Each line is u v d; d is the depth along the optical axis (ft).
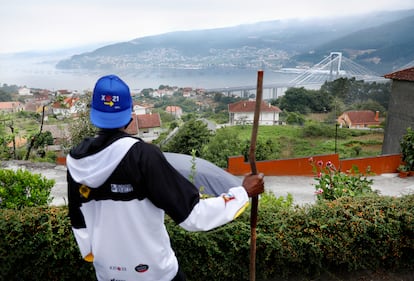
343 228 11.01
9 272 9.98
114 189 4.81
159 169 4.69
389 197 12.61
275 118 245.04
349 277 11.70
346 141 119.65
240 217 10.77
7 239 9.66
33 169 41.73
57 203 28.76
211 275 10.43
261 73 5.50
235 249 10.31
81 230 5.43
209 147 61.16
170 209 4.69
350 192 15.93
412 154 36.01
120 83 5.04
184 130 68.23
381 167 37.65
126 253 5.04
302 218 11.21
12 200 15.38
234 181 19.76
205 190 18.67
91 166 4.88
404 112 53.26
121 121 4.99
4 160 45.75
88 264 9.96
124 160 4.72
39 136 59.00
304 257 11.20
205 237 9.98
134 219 4.87
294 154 104.01
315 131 133.28
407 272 11.98
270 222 10.93
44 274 10.15
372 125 194.70
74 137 48.62
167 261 5.37
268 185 34.99
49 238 9.57
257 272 10.97
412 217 11.32
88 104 48.60
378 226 11.15
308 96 253.85
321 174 18.30
